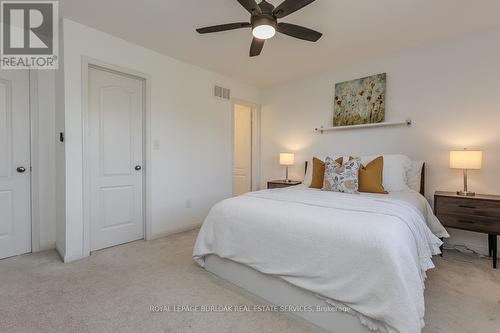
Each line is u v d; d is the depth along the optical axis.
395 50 3.04
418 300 1.22
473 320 1.56
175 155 3.36
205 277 2.12
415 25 2.46
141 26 2.52
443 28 2.52
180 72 3.39
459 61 2.74
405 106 3.08
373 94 3.28
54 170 2.77
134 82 2.97
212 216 2.15
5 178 2.48
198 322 1.54
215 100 3.87
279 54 3.15
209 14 2.31
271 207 1.87
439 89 2.86
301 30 2.06
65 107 2.39
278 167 4.44
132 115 2.97
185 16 2.34
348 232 1.41
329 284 1.42
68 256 2.42
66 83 2.39
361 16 2.29
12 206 2.52
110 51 2.69
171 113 3.30
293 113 4.20
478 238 2.68
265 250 1.73
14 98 2.51
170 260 2.47
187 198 3.53
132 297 1.81
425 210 2.37
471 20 2.38
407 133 3.08
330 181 2.78
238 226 1.92
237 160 5.10
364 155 3.41
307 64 3.48
